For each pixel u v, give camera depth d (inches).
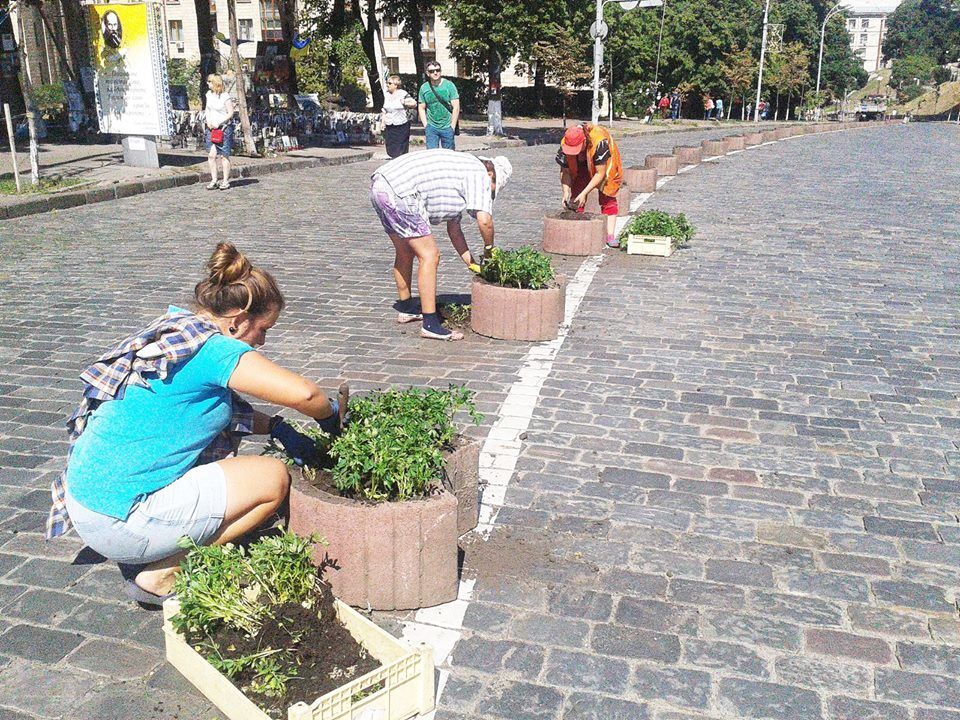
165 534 123.7
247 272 126.8
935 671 122.5
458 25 1113.4
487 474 179.5
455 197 260.2
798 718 113.0
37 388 229.9
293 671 108.8
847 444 197.5
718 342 272.4
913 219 526.9
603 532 157.9
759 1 2662.4
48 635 127.8
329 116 933.2
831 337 280.2
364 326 287.9
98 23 650.8
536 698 116.0
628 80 1972.2
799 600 138.4
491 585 141.2
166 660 122.6
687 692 117.5
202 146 826.8
